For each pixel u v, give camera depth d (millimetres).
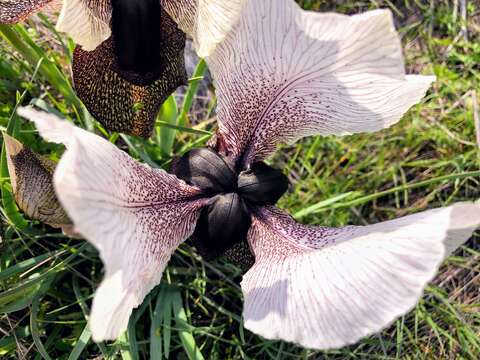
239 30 163
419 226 139
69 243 240
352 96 171
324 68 166
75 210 112
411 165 286
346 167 279
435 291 250
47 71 236
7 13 173
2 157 215
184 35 194
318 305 143
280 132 192
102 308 134
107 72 191
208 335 236
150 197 167
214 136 204
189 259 249
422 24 311
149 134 210
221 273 244
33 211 192
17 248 235
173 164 202
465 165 278
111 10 176
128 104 199
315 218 265
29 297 215
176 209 179
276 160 280
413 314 255
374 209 279
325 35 156
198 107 289
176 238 176
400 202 282
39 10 175
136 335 235
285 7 152
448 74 298
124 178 151
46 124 135
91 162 128
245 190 192
